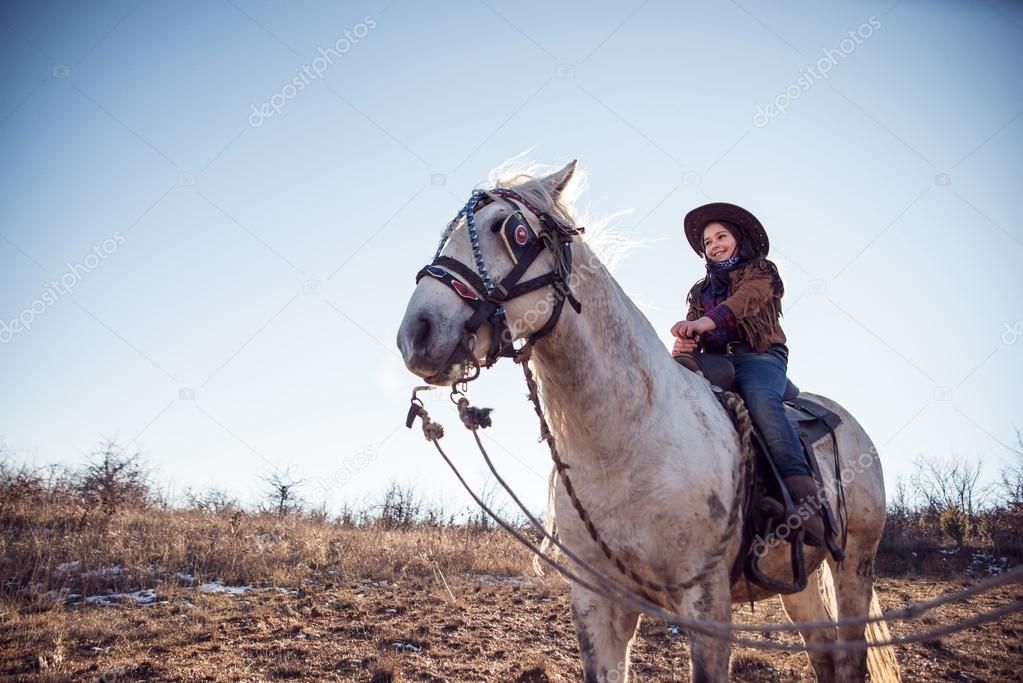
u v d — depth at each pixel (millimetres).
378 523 13898
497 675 5953
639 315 3658
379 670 5730
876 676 4762
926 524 14109
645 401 3340
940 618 8344
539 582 9742
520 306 3062
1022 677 6352
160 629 6648
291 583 8688
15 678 5387
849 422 4867
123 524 10406
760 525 3611
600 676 3283
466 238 3062
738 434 3676
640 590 3377
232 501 13750
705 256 4617
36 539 8805
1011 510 14234
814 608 4816
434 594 8648
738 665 6621
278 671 5715
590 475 3324
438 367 2842
